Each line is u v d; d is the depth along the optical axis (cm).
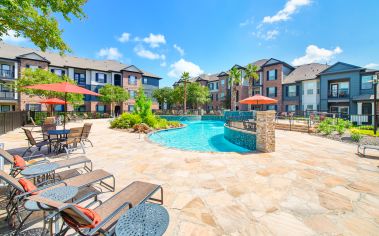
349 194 386
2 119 1210
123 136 1173
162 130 1622
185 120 3020
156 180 453
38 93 1895
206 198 363
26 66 2862
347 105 2519
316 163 601
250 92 3209
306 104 2980
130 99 3875
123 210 235
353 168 554
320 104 2680
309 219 297
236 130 1116
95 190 390
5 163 564
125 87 3834
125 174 492
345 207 335
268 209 326
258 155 699
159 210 205
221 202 348
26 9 463
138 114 1717
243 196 373
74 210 162
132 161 611
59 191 246
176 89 3888
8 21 481
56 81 2031
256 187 415
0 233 247
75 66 3409
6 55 2811
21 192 252
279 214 311
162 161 612
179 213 310
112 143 925
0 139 1000
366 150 808
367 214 313
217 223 283
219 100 4509
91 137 1126
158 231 171
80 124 2003
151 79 4391
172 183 435
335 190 404
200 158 650
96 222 188
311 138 1143
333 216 306
